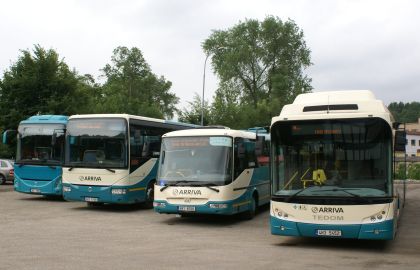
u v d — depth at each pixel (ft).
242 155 50.08
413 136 322.96
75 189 58.49
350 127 35.65
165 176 48.93
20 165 68.23
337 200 34.55
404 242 39.17
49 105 108.27
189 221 51.21
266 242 38.70
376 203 33.91
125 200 57.00
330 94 40.14
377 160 34.78
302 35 208.23
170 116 285.84
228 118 161.38
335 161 35.53
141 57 271.08
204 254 33.17
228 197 47.47
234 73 206.39
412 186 102.63
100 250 34.04
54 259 30.68
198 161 48.55
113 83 243.19
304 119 36.68
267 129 45.16
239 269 28.68
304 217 35.24
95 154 58.23
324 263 30.83
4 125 110.42
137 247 35.47
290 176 36.42
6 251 33.24
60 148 67.15
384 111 35.96
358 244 38.09
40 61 110.73
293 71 207.10
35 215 54.24
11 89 109.91
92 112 118.83
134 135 59.00
